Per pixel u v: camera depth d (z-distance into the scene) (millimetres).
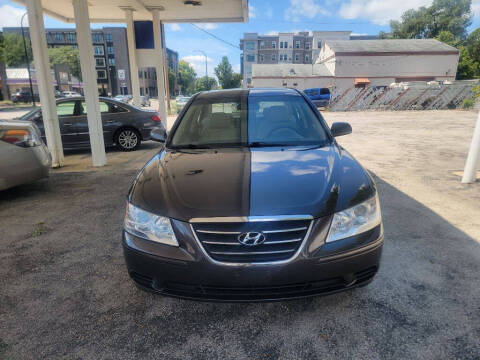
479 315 2143
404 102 22188
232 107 3371
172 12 11141
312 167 2410
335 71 35500
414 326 2059
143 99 39031
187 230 1936
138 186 2379
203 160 2648
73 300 2418
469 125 12961
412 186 4961
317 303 2303
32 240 3430
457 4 50469
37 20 6102
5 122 4480
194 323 2148
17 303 2396
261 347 1931
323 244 1895
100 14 11453
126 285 2596
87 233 3574
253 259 1864
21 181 4527
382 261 2834
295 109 3332
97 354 1912
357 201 2057
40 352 1936
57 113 7430
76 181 5684
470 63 42312
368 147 8414
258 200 1995
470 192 4660
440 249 3031
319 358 1840
